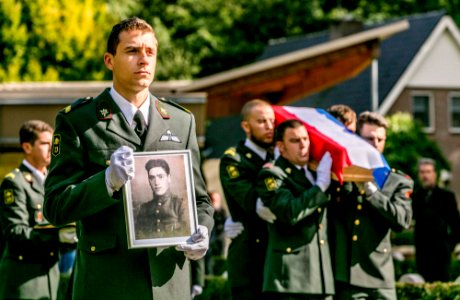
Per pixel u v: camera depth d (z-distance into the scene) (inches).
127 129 193.6
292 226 284.8
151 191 186.2
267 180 285.6
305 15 1659.7
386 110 1384.1
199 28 1525.6
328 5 1713.8
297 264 283.1
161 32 1449.3
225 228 328.5
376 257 292.8
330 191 294.2
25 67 1095.6
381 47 1489.9
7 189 319.0
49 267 320.2
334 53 678.5
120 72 193.2
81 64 1137.4
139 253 190.4
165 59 1449.3
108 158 191.5
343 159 277.6
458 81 1478.8
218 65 1558.8
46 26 1111.6
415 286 360.5
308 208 275.3
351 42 674.8
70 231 312.7
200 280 399.9
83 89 584.7
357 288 290.7
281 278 282.7
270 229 290.2
